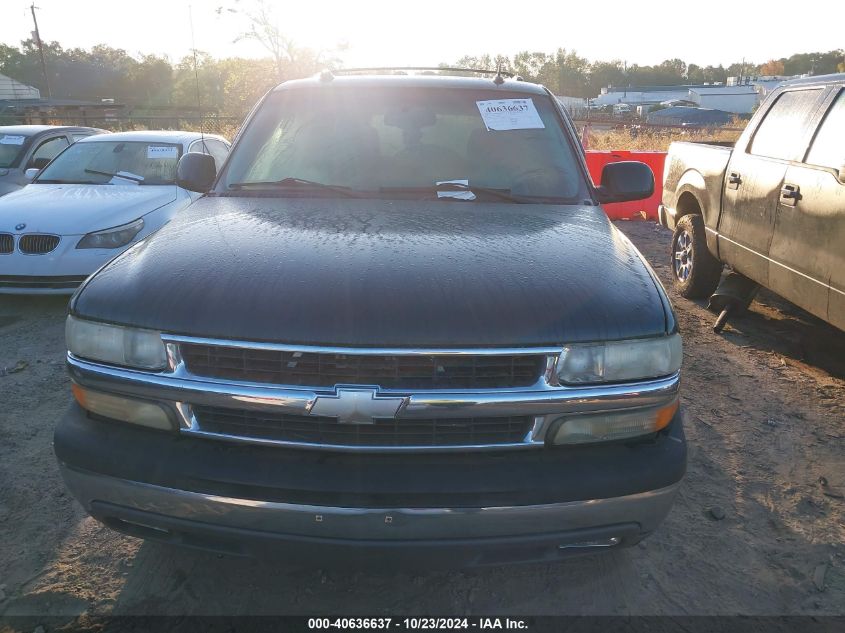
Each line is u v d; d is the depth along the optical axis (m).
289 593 2.57
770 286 4.97
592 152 10.54
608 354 2.08
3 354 4.97
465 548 2.04
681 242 6.68
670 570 2.78
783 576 2.78
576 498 2.05
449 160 3.30
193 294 2.14
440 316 2.02
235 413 2.08
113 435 2.18
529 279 2.20
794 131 4.86
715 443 3.84
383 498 2.00
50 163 7.24
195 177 3.50
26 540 2.85
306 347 1.99
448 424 2.04
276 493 2.02
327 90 3.62
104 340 2.16
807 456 3.73
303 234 2.52
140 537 2.27
